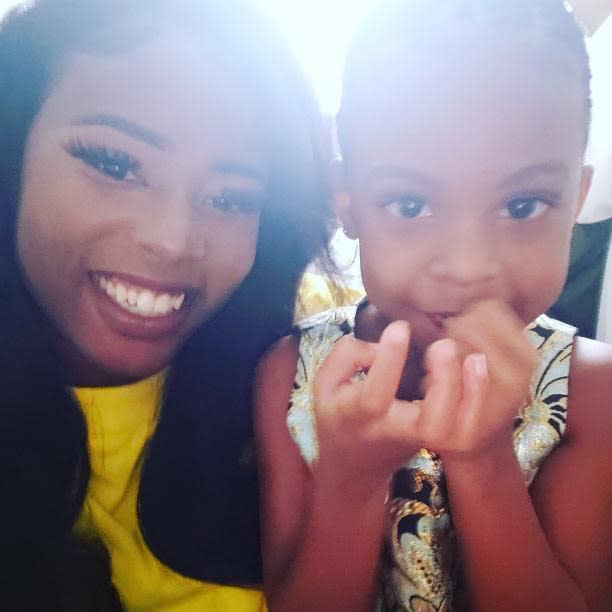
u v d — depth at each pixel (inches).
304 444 15.5
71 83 12.3
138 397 15.2
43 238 12.8
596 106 18.2
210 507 15.9
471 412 10.1
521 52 11.6
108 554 15.1
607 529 14.4
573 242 18.9
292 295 17.2
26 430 14.0
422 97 11.8
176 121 12.2
